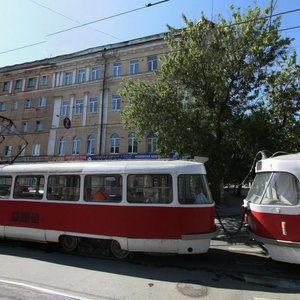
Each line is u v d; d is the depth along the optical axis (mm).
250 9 16188
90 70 32250
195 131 15570
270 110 16938
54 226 8547
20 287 5797
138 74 28984
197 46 16172
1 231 9336
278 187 7031
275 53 16125
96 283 6117
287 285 6191
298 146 16812
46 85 35250
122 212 7750
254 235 7305
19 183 9359
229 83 16188
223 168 16562
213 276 6695
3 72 38625
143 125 16547
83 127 31469
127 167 7980
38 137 34500
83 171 8430
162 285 6070
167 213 7477
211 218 7660
